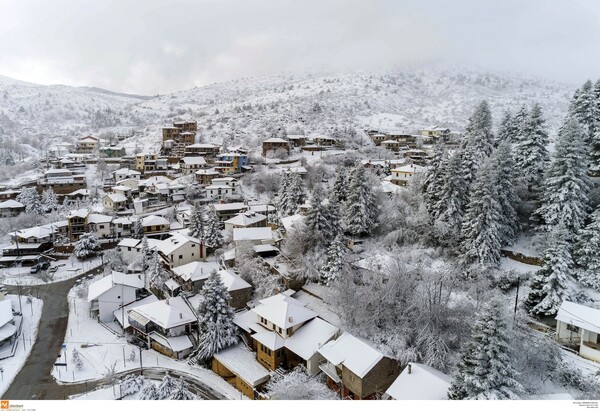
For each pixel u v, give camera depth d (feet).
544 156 187.93
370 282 155.12
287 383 128.26
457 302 138.41
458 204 177.78
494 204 155.84
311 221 190.60
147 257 234.58
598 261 131.85
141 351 164.45
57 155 525.75
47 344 168.76
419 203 201.57
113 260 243.19
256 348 152.35
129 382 136.98
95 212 309.01
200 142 559.38
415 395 102.58
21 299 207.72
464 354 98.84
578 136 155.43
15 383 143.13
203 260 235.20
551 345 114.62
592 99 184.34
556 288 129.18
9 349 164.25
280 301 156.87
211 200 347.56
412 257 171.01
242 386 138.82
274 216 280.10
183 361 157.58
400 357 126.00
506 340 91.71
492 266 155.94
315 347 136.05
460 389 93.09
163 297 206.80
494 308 91.97
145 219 287.07
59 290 221.25
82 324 185.06
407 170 275.80
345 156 418.31
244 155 417.08
